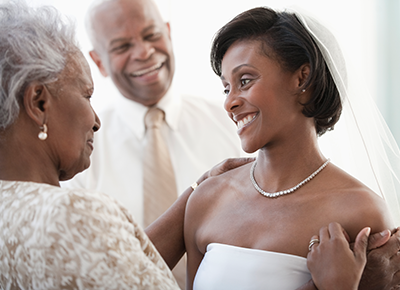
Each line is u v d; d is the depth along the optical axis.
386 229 1.11
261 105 1.19
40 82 1.02
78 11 2.92
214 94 3.13
